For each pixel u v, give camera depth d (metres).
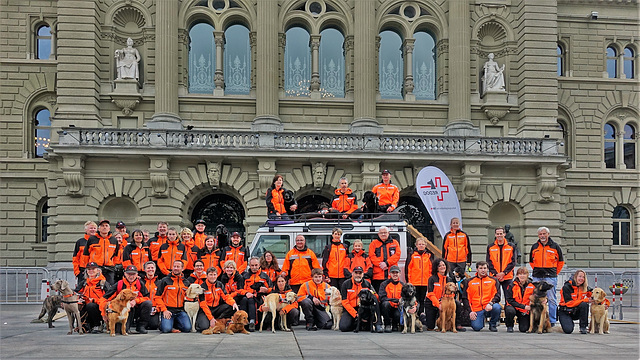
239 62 34.25
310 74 34.41
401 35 35.09
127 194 30.62
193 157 30.56
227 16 33.56
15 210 34.28
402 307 14.92
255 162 31.12
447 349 12.12
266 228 17.80
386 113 33.97
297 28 34.66
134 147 29.78
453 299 15.22
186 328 15.09
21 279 33.03
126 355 11.22
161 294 15.05
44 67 34.94
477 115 34.25
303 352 11.58
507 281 16.66
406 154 31.20
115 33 32.78
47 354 11.36
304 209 33.09
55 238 30.67
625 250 36.91
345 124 33.75
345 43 34.25
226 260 16.55
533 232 32.56
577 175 36.97
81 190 30.05
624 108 37.94
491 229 33.28
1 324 17.34
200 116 32.94
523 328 15.55
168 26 32.12
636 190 37.41
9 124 34.62
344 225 17.64
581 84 37.47
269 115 32.34
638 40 38.00
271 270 15.97
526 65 33.78
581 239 36.78
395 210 19.34
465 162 31.70
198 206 32.75
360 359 10.80
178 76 32.81
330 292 15.27
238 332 14.72
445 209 26.77
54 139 30.89
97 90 31.77
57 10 33.50
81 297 14.99
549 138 32.56
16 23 34.81
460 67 33.28
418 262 16.14
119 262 16.89
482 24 34.59
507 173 32.69
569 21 37.50
